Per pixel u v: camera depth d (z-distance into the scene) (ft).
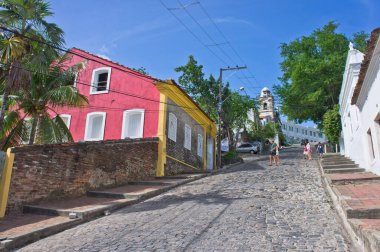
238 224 24.77
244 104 119.85
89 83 68.18
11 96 43.65
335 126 79.36
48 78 45.29
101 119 66.39
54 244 23.17
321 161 62.28
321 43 102.47
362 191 31.27
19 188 32.14
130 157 50.42
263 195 35.73
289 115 109.29
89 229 26.78
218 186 44.65
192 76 101.09
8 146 42.70
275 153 73.15
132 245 21.38
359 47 103.96
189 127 74.18
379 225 20.35
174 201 36.24
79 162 40.06
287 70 113.19
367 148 44.11
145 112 61.93
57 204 34.24
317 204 30.30
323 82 95.04
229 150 115.44
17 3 37.70
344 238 20.74
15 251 22.20
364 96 42.37
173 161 63.67
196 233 23.09
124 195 38.60
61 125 46.24
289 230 22.75
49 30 40.42
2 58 37.58
